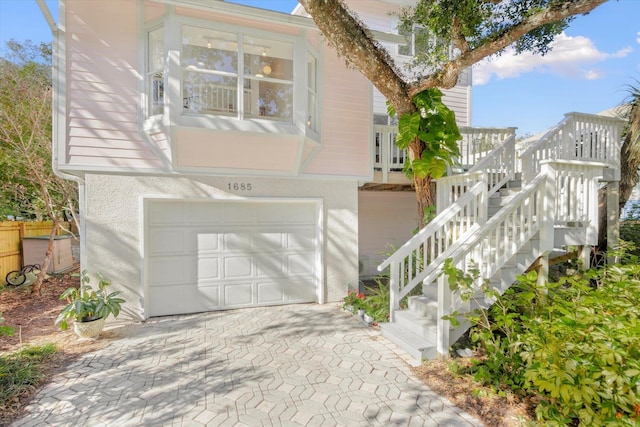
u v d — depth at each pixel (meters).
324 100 6.49
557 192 4.45
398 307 4.92
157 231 5.52
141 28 5.22
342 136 6.64
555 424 2.41
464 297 3.48
